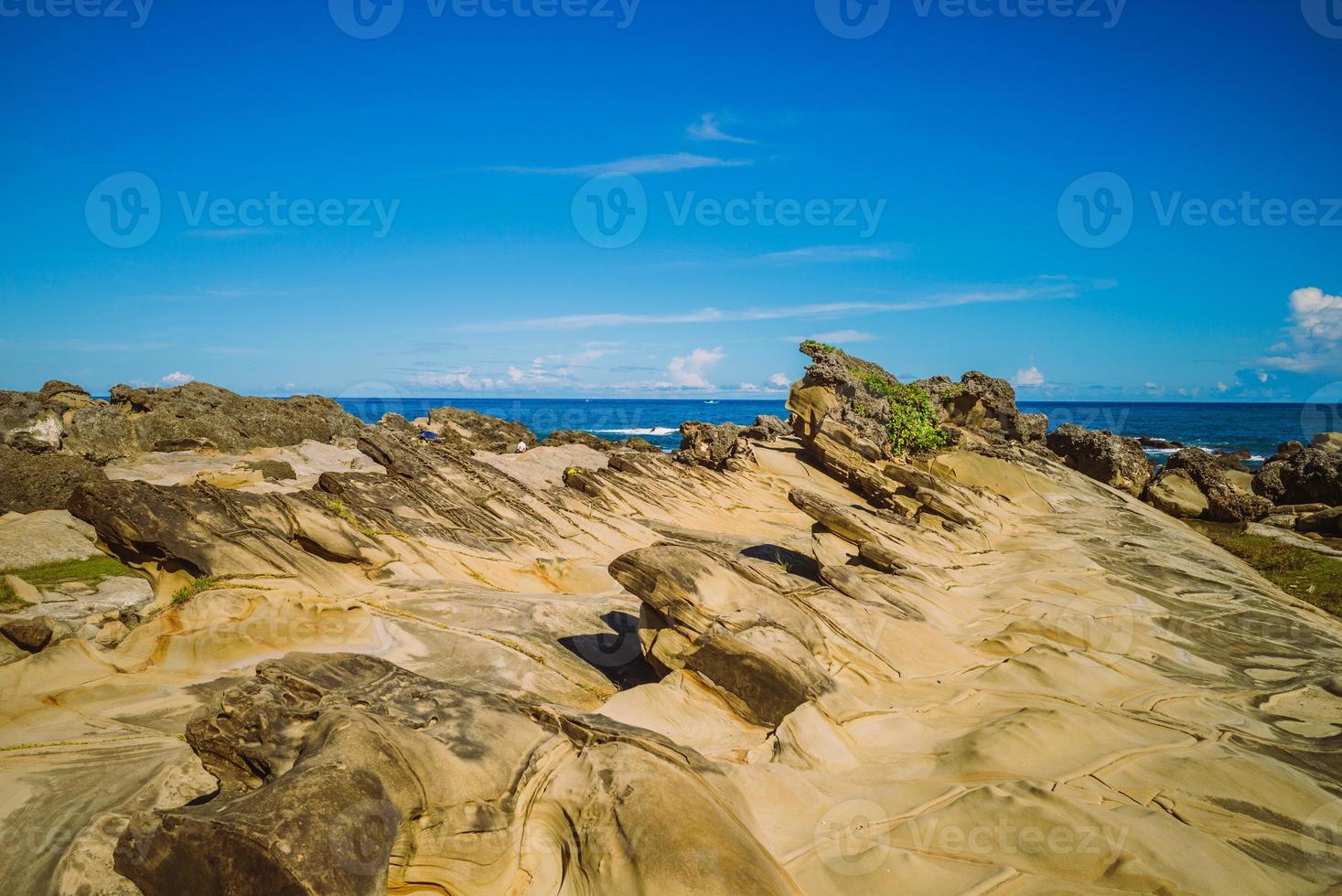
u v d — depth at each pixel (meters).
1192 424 92.25
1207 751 8.86
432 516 15.88
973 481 29.05
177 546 11.05
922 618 13.16
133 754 7.35
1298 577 20.22
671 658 9.95
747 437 32.94
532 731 6.91
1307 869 6.69
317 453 30.45
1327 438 40.31
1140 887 6.08
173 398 36.84
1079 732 8.85
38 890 5.53
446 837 5.71
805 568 17.38
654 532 19.80
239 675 9.44
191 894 4.80
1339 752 9.28
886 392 33.09
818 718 8.83
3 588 13.95
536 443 47.81
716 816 6.16
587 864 5.81
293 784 5.07
